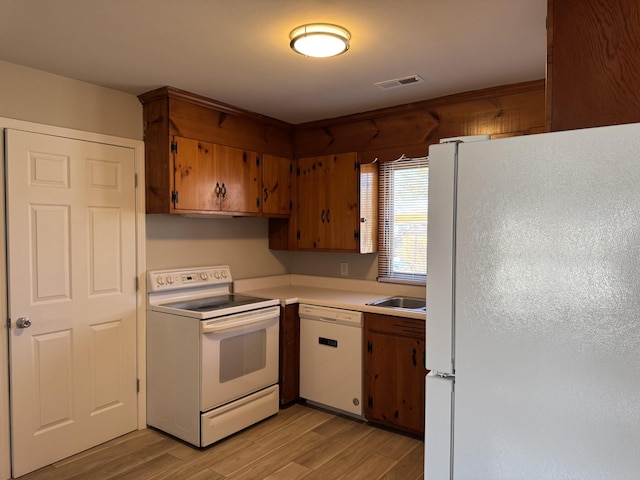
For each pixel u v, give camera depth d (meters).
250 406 3.12
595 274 0.88
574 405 0.91
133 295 3.09
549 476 0.94
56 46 2.26
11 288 2.50
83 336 2.82
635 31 1.40
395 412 3.03
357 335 3.19
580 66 1.49
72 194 2.75
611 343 0.87
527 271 0.95
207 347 2.83
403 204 3.65
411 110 3.31
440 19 1.97
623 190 0.85
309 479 2.50
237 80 2.78
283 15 1.93
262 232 4.14
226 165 3.37
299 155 3.98
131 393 3.09
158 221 3.26
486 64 2.51
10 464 2.52
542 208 0.93
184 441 2.94
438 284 1.08
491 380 1.01
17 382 2.53
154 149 3.06
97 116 2.88
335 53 2.21
